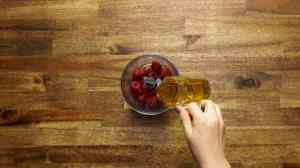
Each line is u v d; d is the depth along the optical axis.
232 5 0.99
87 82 0.98
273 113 0.97
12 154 0.97
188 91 0.85
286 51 0.98
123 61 0.98
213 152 0.72
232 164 0.96
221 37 0.98
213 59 0.98
